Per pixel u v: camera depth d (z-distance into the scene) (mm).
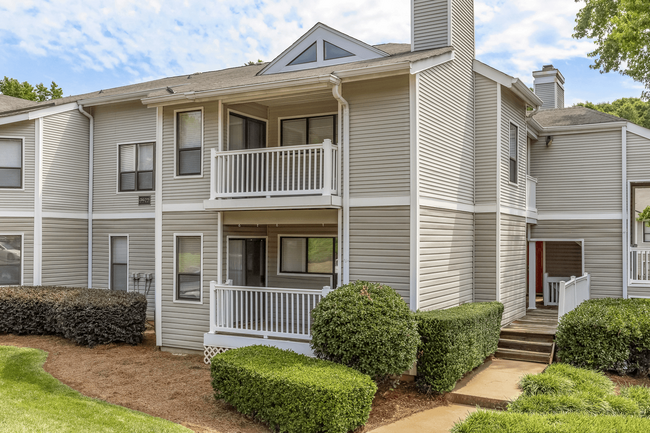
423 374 8797
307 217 11008
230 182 11500
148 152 15672
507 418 6227
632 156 15562
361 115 10430
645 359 9250
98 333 12250
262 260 13164
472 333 9398
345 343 8141
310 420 6816
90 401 8141
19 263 14758
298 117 12523
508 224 13359
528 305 16594
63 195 15641
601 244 15883
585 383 8094
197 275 11883
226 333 11141
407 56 11062
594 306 10617
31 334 13453
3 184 14680
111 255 16250
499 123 12664
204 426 7375
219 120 11562
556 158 16594
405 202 9922
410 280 9805
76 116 16125
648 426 5852
